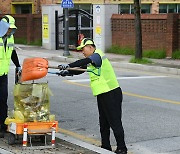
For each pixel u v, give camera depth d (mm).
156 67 22188
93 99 14586
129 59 25734
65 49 28141
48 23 32875
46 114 8750
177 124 11422
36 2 43312
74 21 32656
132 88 17031
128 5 42531
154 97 15148
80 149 8633
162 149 9398
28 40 37000
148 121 11711
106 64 8516
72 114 12516
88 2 42406
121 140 8633
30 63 8375
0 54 9172
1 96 9320
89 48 8562
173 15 25922
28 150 8469
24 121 8594
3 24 9172
